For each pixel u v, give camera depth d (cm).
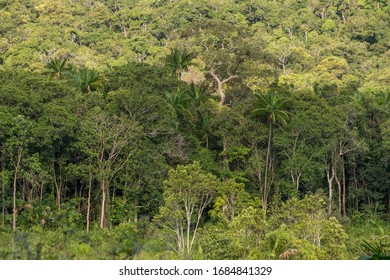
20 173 6034
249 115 7238
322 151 7031
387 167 7862
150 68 7600
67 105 6550
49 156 6278
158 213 6550
